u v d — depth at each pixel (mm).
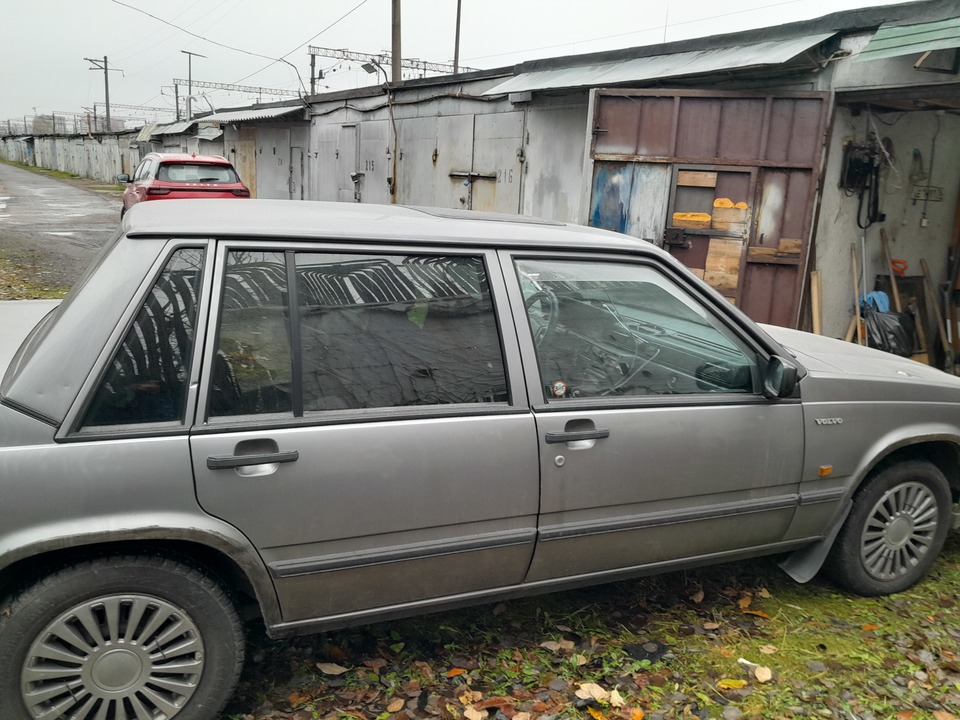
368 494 2330
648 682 2777
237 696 2592
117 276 2162
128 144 38188
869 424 3189
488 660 2861
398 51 20969
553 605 3264
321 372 2330
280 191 20969
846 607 3373
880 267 7723
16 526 1970
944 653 3027
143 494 2072
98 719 2176
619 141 7793
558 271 2748
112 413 2088
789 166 6898
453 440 2432
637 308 2859
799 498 3082
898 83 6289
